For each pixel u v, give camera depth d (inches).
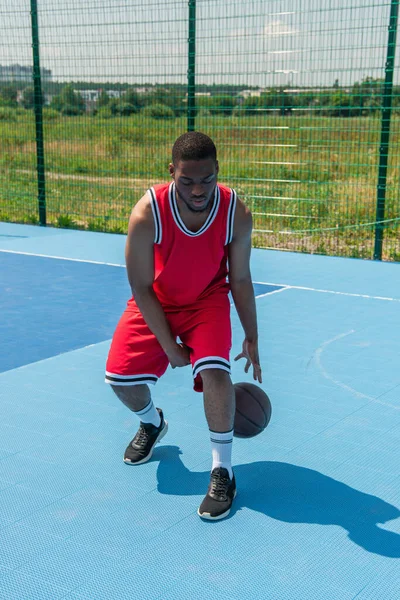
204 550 112.6
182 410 170.2
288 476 137.2
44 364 202.4
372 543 114.6
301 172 386.3
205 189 114.4
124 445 151.3
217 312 130.0
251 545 114.0
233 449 149.0
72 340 224.8
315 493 130.9
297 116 361.7
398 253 358.3
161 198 120.9
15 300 273.1
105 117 420.2
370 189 375.2
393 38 327.0
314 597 100.7
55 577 105.6
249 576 105.7
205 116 386.0
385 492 131.3
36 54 425.7
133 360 132.5
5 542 114.8
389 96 336.2
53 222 463.2
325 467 140.9
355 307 263.7
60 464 142.3
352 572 106.7
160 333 127.1
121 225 436.8
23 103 443.8
